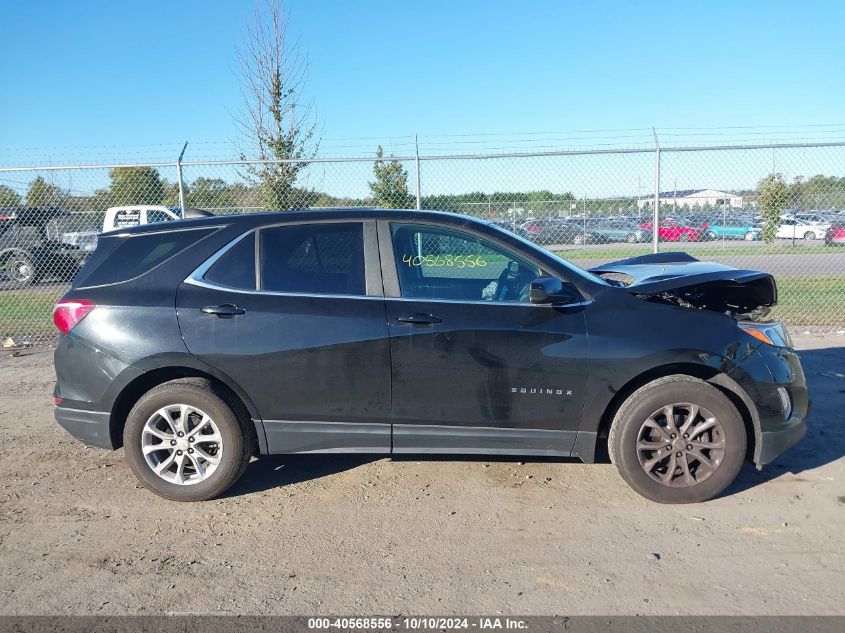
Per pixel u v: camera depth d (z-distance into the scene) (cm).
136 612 308
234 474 416
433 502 416
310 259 420
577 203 962
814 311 1026
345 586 327
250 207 1087
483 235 420
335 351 403
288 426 413
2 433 562
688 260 539
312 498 426
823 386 642
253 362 405
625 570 336
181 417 414
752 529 375
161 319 408
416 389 405
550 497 420
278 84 1320
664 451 402
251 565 348
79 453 513
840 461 466
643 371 399
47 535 383
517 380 402
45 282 1345
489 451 414
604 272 512
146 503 423
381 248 419
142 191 1160
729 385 402
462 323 401
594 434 409
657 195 930
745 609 302
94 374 413
